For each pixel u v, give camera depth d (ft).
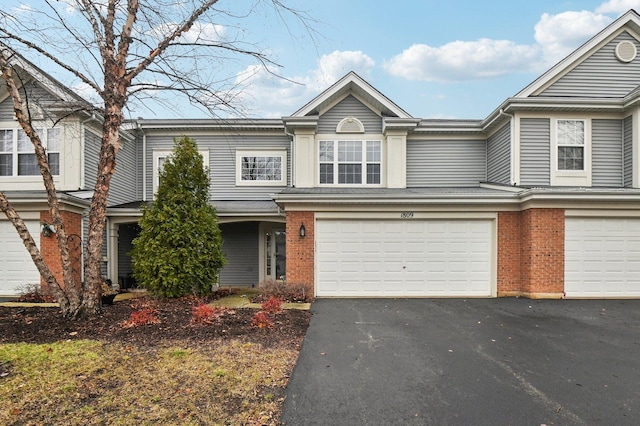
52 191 23.24
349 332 21.95
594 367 16.33
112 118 23.93
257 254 47.70
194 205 33.58
